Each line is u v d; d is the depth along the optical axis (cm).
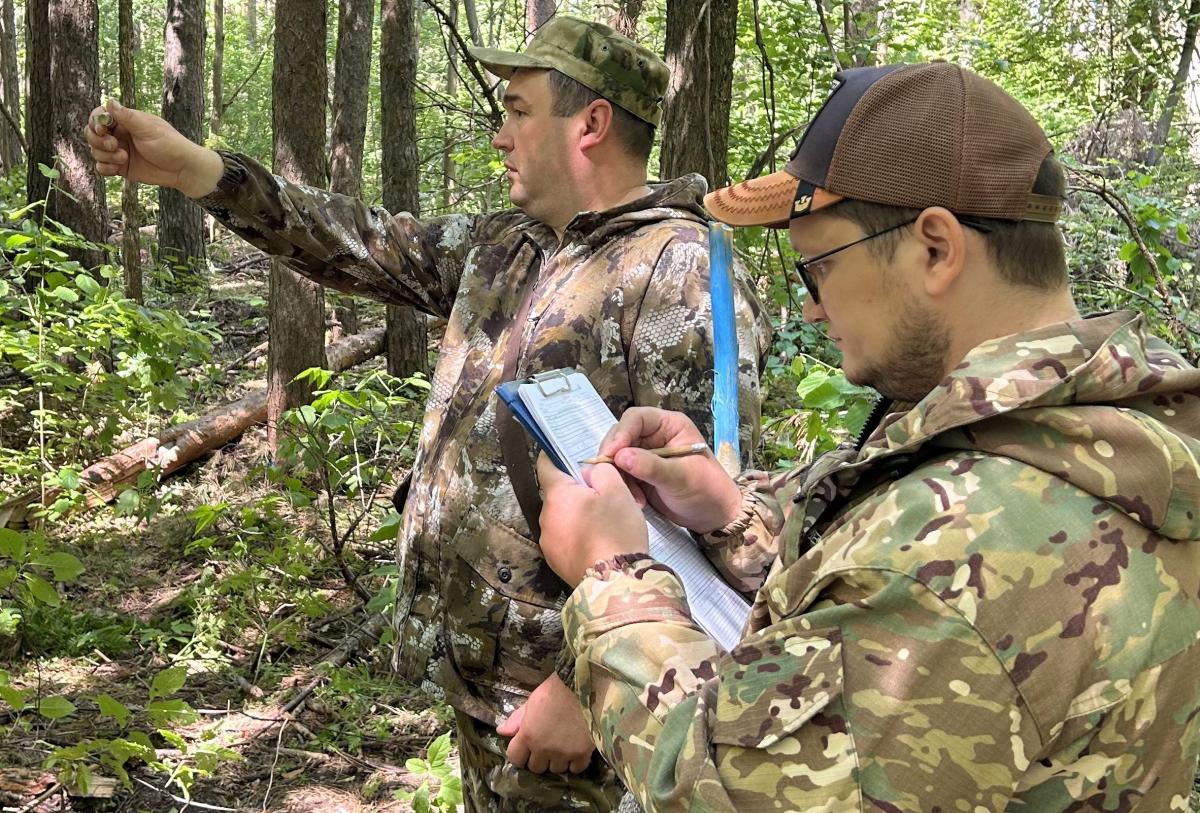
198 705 326
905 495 86
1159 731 84
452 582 184
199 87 1048
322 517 436
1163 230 398
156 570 418
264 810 276
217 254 1266
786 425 316
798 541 96
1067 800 82
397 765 301
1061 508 83
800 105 636
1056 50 1060
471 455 184
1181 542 85
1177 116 968
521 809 182
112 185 1459
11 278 465
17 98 1495
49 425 473
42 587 232
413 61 666
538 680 182
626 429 124
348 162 761
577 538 107
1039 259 92
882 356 96
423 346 665
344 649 361
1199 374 89
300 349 530
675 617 98
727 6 406
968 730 80
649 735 92
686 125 393
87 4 569
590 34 187
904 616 83
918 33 774
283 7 501
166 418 550
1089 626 81
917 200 91
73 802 270
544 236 197
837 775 82
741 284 182
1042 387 84
